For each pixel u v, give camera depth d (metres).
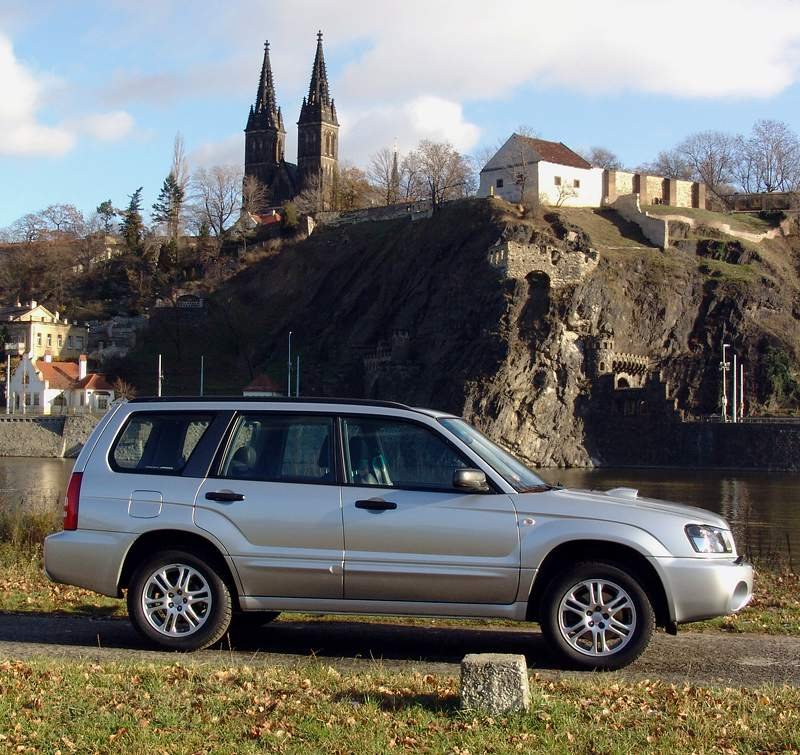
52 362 144.00
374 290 159.25
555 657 10.82
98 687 9.18
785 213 166.62
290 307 169.62
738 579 10.86
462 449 11.42
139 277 186.50
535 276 131.62
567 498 11.21
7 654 11.05
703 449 120.56
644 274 138.12
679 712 8.52
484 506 11.09
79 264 199.00
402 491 11.28
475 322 131.62
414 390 134.00
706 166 192.25
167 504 11.63
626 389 125.94
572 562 10.96
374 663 10.73
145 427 12.19
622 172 160.50
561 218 144.50
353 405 11.86
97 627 13.02
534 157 153.00
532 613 11.03
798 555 37.47
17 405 138.38
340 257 169.50
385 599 11.15
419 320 145.25
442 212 156.12
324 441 11.70
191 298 168.38
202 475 11.75
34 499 52.62
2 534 24.02
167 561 11.50
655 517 10.98
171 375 153.88
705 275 142.62
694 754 7.55
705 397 135.75
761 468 116.81
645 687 9.45
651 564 10.75
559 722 8.21
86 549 11.70
